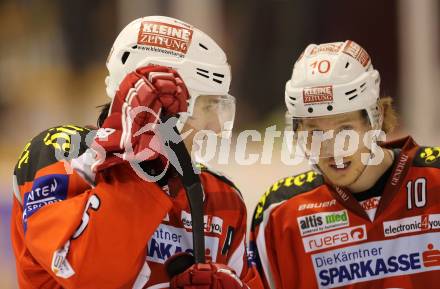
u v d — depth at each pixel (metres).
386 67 15.70
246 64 15.62
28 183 5.25
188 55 5.16
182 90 4.70
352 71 6.04
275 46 15.59
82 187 5.16
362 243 6.47
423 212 6.38
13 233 5.47
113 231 4.63
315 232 6.60
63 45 16.53
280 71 15.61
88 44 16.45
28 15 16.62
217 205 5.80
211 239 5.71
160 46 5.17
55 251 4.72
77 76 16.55
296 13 15.51
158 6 15.67
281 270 6.71
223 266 5.11
